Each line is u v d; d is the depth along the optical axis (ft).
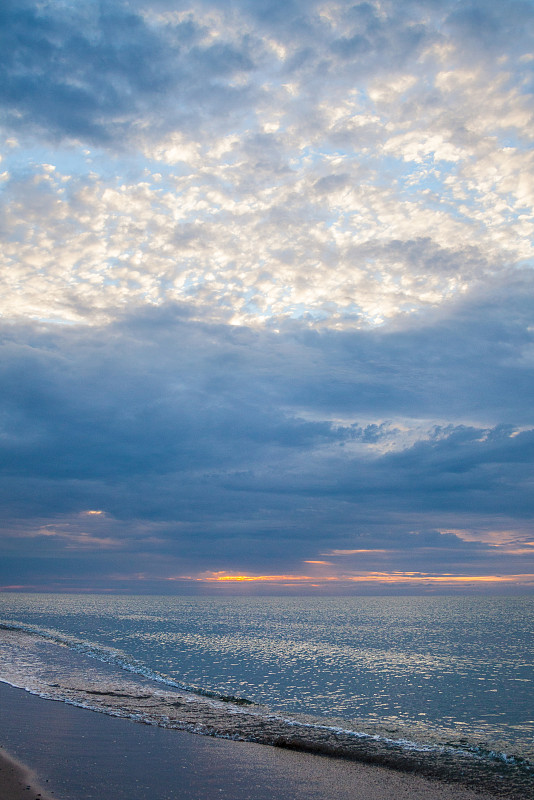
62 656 123.13
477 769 50.34
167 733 58.13
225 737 58.80
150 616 382.01
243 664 135.44
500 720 79.56
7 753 45.03
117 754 47.98
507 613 530.27
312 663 141.79
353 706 86.63
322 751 55.26
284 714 75.31
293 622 347.77
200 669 124.47
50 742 50.26
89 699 74.90
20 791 36.09
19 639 156.56
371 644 203.41
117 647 166.30
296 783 43.45
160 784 40.16
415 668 138.10
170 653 155.22
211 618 382.63
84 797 36.04
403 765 51.39
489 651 185.57
